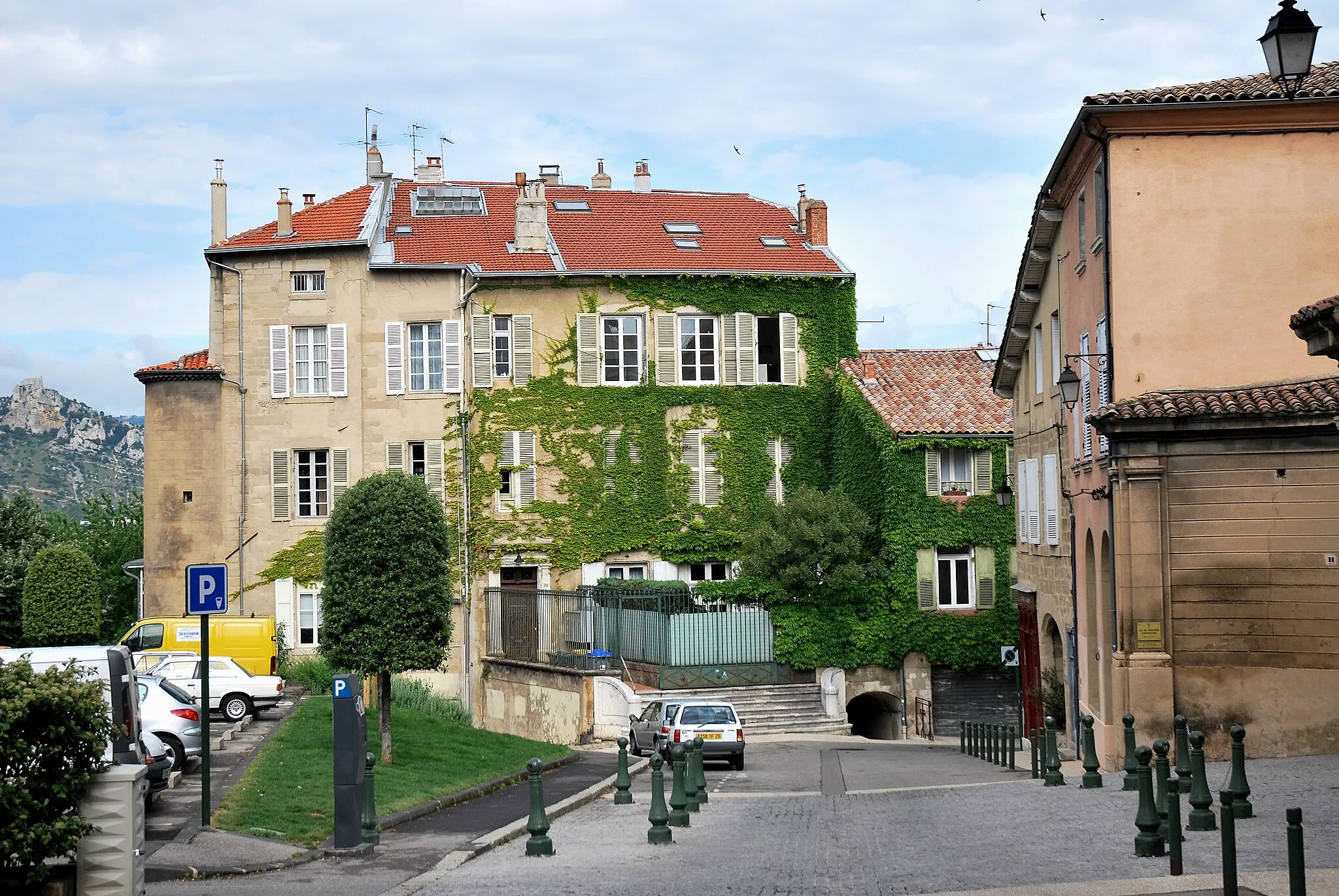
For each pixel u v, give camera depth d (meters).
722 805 23.11
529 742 32.97
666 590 42.91
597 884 14.65
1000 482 45.38
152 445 47.09
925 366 49.19
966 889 13.39
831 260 50.88
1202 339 25.73
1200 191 25.84
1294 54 15.41
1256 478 24.30
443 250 48.56
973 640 44.66
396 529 27.06
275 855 16.67
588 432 48.38
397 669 27.02
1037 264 33.97
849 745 37.62
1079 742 30.50
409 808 20.97
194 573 18.31
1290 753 24.11
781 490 49.50
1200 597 24.44
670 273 48.84
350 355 47.34
